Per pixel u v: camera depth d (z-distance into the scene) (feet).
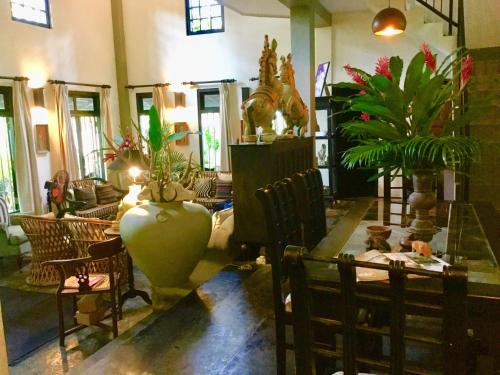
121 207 12.60
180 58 28.30
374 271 4.64
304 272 3.46
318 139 20.89
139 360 7.16
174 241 10.55
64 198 15.55
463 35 13.92
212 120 28.40
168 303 11.62
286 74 13.56
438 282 4.53
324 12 22.07
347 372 3.47
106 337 10.87
